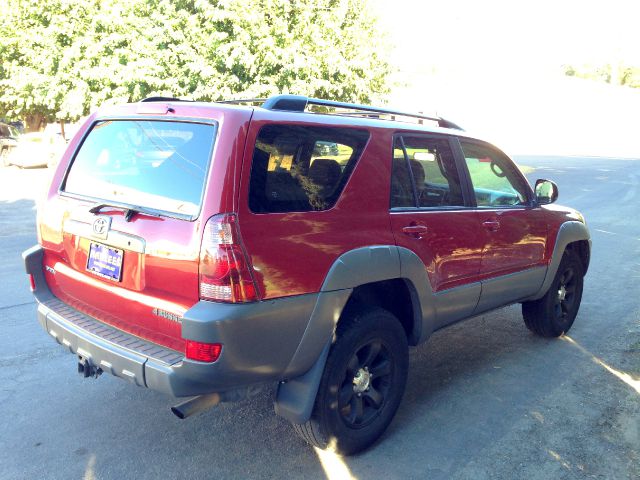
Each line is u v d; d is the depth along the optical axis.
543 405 3.86
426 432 3.50
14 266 7.45
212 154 2.64
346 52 17.42
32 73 19.17
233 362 2.58
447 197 3.84
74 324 3.11
